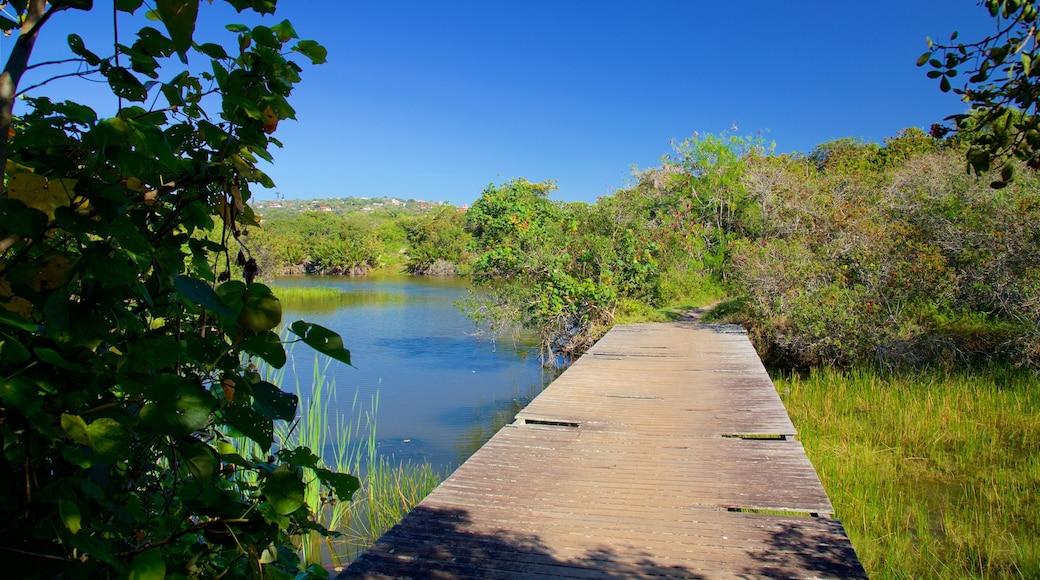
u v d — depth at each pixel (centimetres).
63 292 120
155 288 136
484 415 998
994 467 614
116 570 125
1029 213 965
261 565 150
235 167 138
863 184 1805
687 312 1678
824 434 745
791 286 1162
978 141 195
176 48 117
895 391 846
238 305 128
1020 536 469
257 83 139
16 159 121
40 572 114
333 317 2145
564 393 705
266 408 143
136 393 123
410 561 314
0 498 109
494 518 368
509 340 1669
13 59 112
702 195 2431
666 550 327
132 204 128
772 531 348
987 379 878
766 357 1191
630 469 453
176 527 143
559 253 1473
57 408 115
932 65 195
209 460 124
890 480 586
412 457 793
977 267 1037
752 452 490
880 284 1070
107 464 116
